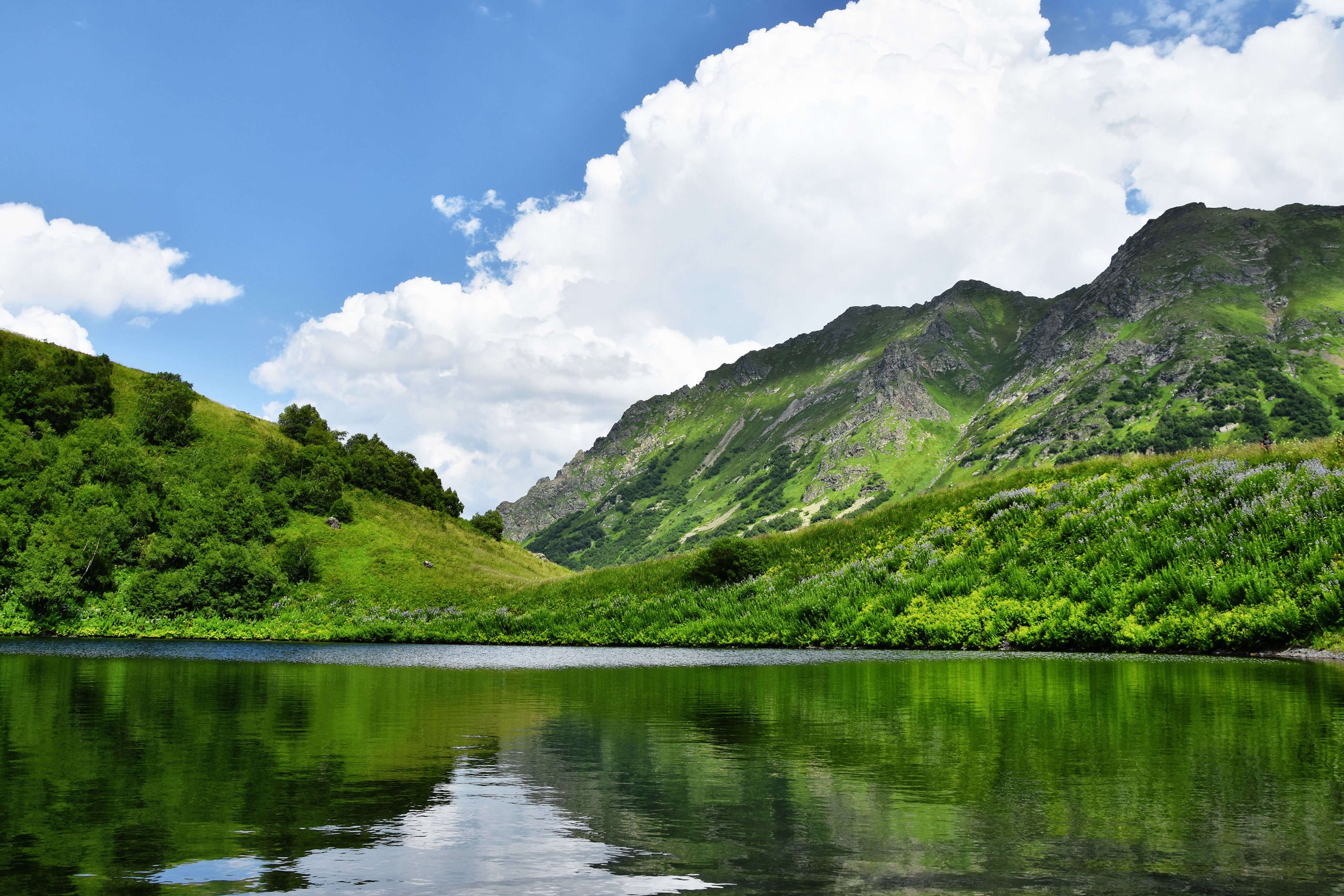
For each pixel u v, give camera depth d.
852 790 6.68
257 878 4.63
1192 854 4.93
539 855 5.04
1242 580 22.52
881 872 4.69
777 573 42.56
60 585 49.47
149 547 57.34
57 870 4.79
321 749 8.88
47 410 68.50
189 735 9.93
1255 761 7.48
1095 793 6.42
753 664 22.27
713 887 4.46
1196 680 14.46
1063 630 24.77
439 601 61.50
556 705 12.82
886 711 11.39
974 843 5.21
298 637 49.56
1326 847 5.05
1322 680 14.27
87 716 11.79
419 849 5.23
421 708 12.61
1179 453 35.06
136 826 5.80
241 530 64.06
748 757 8.21
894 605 31.39
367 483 86.31
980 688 14.05
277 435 86.88
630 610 43.62
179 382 83.31
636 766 7.84
